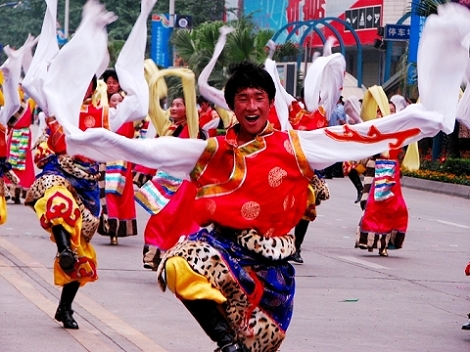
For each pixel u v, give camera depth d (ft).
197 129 39.06
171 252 19.36
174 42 122.42
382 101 47.65
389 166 47.21
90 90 29.68
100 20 25.94
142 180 45.37
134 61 29.96
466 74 26.25
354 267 43.55
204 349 27.02
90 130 19.26
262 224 19.47
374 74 162.61
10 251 41.96
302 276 40.50
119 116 29.63
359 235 47.52
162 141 19.56
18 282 34.96
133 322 30.04
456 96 20.43
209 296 18.74
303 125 45.68
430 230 59.98
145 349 26.68
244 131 19.77
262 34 113.09
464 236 57.72
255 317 19.58
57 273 28.32
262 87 19.47
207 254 19.11
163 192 38.14
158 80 39.52
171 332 28.91
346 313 33.35
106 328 29.04
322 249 48.88
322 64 46.21
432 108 20.43
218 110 47.44
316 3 166.61
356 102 49.75
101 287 35.35
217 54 37.09
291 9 172.24
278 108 41.04
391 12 152.87
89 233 29.07
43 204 28.30
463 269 44.68
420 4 95.50
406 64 110.63
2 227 49.73
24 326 28.63
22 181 61.46
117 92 41.29
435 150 104.12
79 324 29.32
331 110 47.16
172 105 39.27
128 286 35.81
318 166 19.95
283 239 19.77
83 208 28.86
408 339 29.94
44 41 30.27
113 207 45.91
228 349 18.94
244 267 19.44
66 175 28.81
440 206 77.20
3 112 34.50
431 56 20.45
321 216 63.77
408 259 46.91
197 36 118.73
